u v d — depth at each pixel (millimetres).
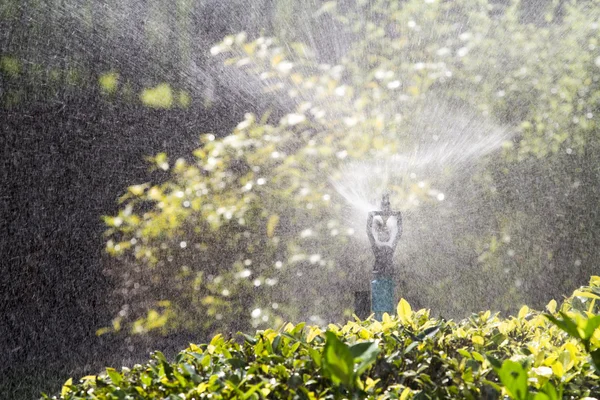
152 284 7402
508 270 7652
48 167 9148
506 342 2828
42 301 8641
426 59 8258
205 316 7094
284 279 7133
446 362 2510
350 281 7164
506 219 7711
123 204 9039
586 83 7906
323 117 7445
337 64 9031
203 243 6957
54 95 9320
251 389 2188
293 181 7008
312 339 2785
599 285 3467
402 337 2795
